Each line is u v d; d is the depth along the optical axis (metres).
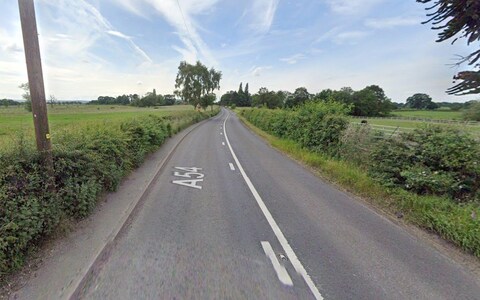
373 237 4.09
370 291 2.86
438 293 2.84
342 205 5.51
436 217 4.37
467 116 6.37
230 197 5.97
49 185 3.78
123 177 7.13
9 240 2.85
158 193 6.21
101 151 5.81
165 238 3.96
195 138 17.91
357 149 8.17
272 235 4.12
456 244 3.87
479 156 5.02
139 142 9.24
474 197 4.91
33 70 3.82
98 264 3.24
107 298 2.66
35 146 3.93
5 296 2.60
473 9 4.29
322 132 10.45
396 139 6.41
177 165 9.50
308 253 3.60
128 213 4.82
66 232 3.86
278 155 11.78
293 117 14.57
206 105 47.91
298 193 6.31
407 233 4.25
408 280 3.05
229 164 9.75
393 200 5.47
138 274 3.05
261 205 5.46
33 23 3.79
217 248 3.69
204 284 2.90
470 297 2.79
